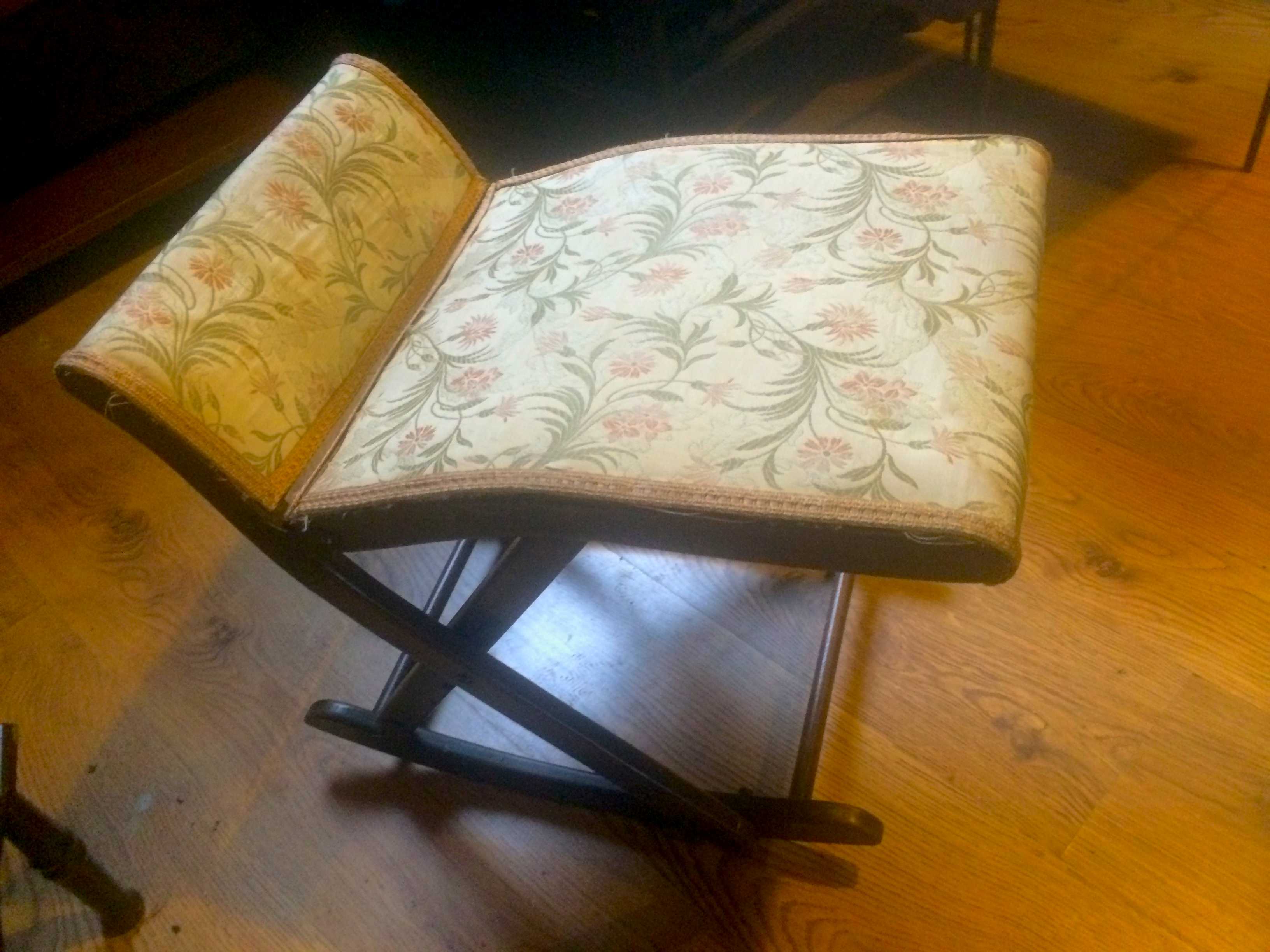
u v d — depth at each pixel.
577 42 1.35
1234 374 1.08
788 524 0.51
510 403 0.59
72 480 1.21
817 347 0.58
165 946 0.84
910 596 0.96
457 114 1.53
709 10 1.28
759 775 0.88
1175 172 1.30
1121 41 1.49
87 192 1.41
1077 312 1.17
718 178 0.71
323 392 0.66
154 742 0.96
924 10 1.19
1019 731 0.87
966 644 0.92
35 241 1.35
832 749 0.88
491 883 0.84
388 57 1.54
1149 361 1.11
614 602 1.01
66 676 1.03
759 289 0.62
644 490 0.53
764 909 0.80
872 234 0.64
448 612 1.02
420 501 0.57
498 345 0.65
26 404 1.31
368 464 0.60
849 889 0.81
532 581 0.64
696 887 0.82
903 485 0.51
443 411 0.61
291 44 1.58
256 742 0.95
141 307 0.59
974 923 0.78
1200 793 0.81
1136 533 0.97
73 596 1.09
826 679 0.86
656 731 0.92
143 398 0.55
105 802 0.93
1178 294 1.16
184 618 1.06
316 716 0.88
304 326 0.66
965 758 0.86
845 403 0.54
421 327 0.70
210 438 0.58
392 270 0.73
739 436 0.54
